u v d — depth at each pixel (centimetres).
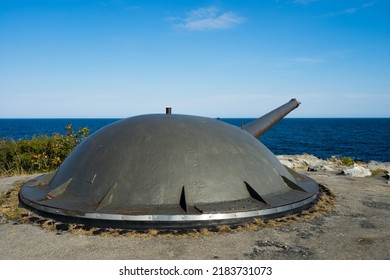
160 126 465
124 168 423
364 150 2830
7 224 399
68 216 395
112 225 378
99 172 432
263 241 357
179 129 462
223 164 436
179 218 375
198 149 439
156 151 431
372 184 666
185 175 414
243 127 727
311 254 335
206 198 405
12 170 854
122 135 462
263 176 458
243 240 358
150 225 374
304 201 450
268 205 413
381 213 466
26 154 894
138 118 502
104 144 461
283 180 490
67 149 923
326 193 564
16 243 352
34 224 396
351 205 501
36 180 545
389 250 347
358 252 341
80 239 357
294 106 822
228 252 334
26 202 446
